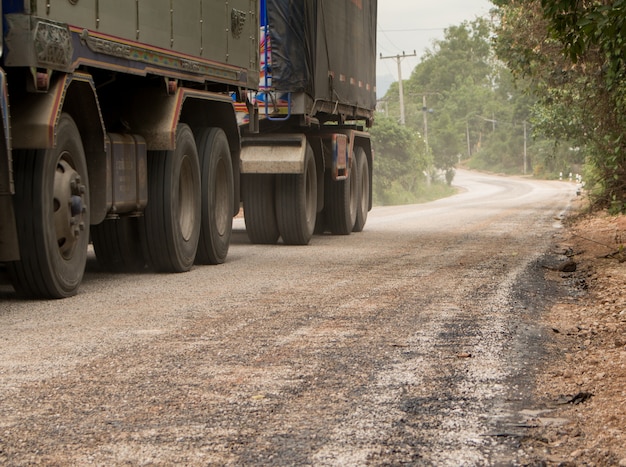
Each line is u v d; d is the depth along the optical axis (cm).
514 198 5325
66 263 921
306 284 1035
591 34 956
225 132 1364
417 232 1997
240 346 668
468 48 17075
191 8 1161
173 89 1116
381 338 701
